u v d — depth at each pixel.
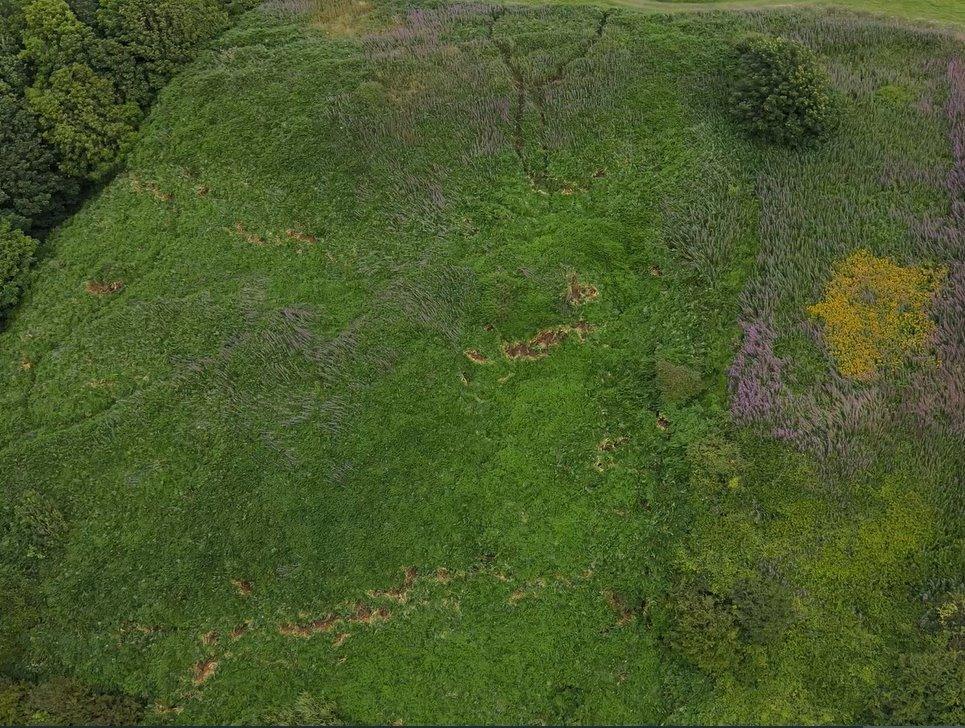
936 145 25.84
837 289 23.05
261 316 25.05
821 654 18.75
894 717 17.80
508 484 21.72
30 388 24.92
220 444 23.08
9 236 26.70
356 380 23.59
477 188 26.80
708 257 24.20
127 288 26.34
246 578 21.33
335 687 19.88
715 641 18.41
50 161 28.12
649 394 22.55
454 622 20.25
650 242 24.91
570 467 21.80
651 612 19.78
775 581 19.36
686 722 18.55
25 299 26.64
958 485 19.94
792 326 22.69
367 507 21.78
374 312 24.77
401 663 19.94
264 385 23.88
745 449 21.12
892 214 24.33
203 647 20.77
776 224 24.56
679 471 21.27
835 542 19.73
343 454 22.52
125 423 23.64
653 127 27.19
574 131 27.39
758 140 26.67
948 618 18.39
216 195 27.78
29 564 22.09
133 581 21.56
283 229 26.92
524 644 19.77
